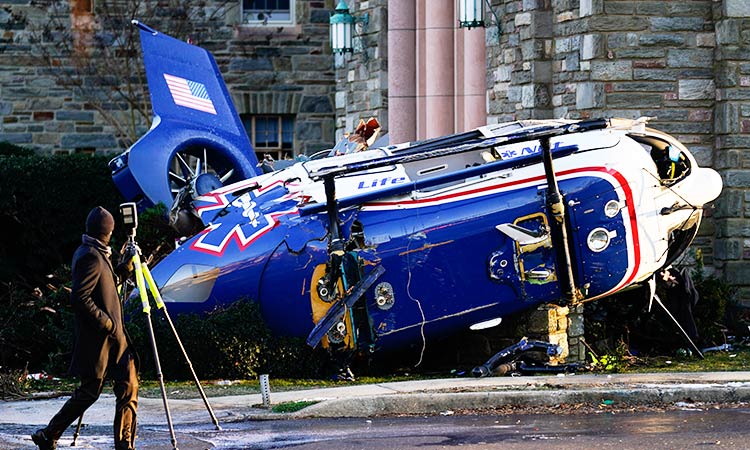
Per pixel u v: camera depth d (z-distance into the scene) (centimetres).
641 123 4847
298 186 4856
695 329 5225
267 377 3869
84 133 9375
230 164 6250
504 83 6738
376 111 8225
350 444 3200
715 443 3091
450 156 4781
